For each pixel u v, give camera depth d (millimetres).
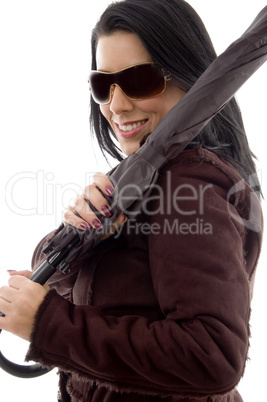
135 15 862
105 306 842
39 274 819
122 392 777
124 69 876
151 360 727
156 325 745
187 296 727
